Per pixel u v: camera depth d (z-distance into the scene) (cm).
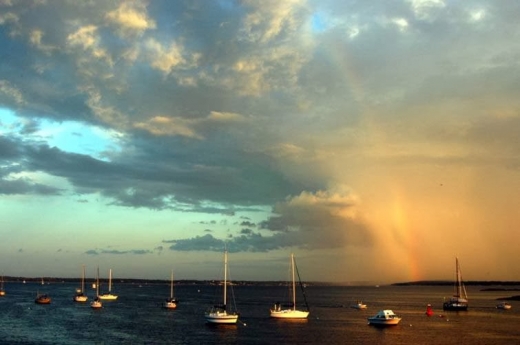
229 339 10738
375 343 10356
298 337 11144
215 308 15938
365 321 14900
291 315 15425
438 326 13675
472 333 12112
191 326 13188
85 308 19462
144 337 11000
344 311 19362
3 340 10319
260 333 11775
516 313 18538
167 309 19638
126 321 14475
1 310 17888
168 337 11006
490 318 16338
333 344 10181
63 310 18338
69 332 11769
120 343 10106
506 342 10644
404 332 12238
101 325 13338
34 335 11144
